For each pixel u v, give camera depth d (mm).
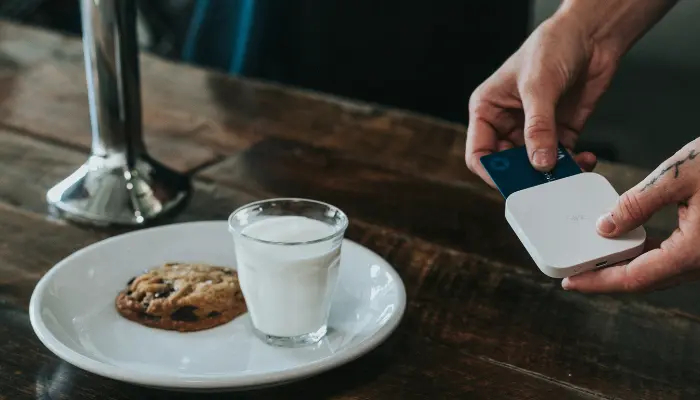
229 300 819
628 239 794
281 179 1060
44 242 926
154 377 714
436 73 1876
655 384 784
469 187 1062
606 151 1646
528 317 852
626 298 882
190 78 1292
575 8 988
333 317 821
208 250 889
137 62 988
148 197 984
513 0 1793
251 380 717
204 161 1089
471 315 851
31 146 1098
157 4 2141
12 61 1300
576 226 804
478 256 935
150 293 815
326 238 772
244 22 1829
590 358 807
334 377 772
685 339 833
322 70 1876
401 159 1116
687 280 806
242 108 1220
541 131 881
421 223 987
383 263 855
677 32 1500
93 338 783
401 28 1822
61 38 1377
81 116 1174
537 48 956
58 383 760
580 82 1025
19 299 845
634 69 1565
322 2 1791
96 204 973
